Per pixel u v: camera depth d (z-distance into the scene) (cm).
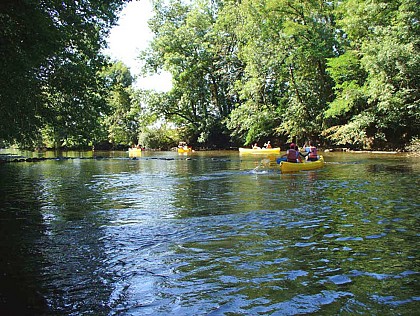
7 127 1374
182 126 5300
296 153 1897
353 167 1900
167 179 1616
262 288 466
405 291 451
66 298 447
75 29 1323
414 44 2659
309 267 532
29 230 755
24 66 1027
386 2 2930
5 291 467
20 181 1612
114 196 1179
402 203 952
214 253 598
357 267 529
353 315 396
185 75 4569
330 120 3606
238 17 4228
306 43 3638
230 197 1105
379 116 3089
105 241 674
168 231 734
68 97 1539
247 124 3975
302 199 1045
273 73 3753
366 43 2978
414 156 2584
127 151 5469
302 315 398
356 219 798
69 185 1466
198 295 451
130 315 406
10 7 938
